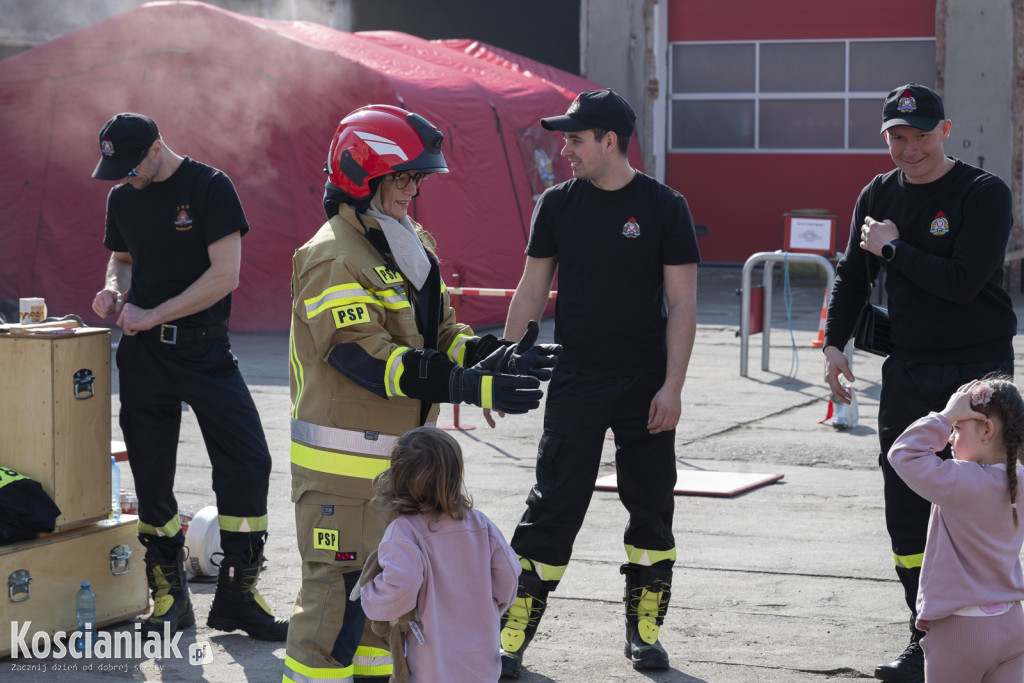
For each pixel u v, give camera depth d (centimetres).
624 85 2180
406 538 328
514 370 351
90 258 1532
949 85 1998
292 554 620
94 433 501
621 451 472
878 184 477
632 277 457
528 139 1661
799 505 713
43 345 482
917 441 355
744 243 2170
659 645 474
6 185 1540
